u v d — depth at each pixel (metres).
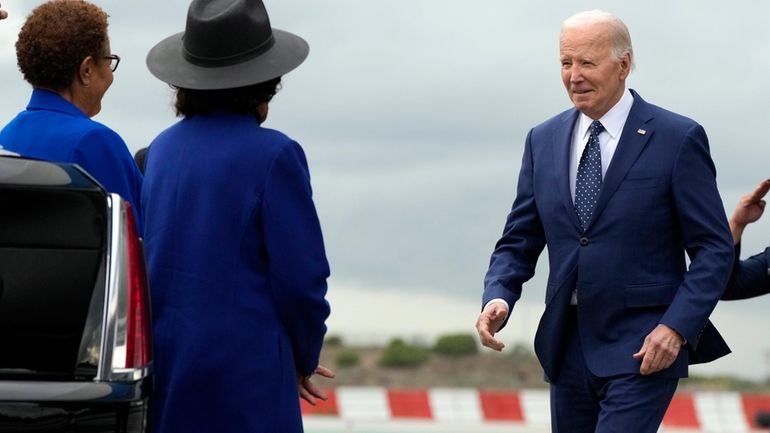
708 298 6.99
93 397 5.43
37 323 5.50
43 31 6.73
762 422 25.09
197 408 6.16
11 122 6.78
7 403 5.38
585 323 7.21
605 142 7.21
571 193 7.25
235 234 6.17
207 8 6.37
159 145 6.43
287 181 6.21
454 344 53.38
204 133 6.32
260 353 6.16
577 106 7.16
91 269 5.56
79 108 6.86
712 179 7.16
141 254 5.68
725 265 7.04
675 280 7.15
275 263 6.16
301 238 6.18
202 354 6.14
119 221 5.61
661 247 7.14
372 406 26.81
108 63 6.89
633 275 7.11
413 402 26.78
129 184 6.70
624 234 7.11
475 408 26.36
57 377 5.47
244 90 6.34
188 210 6.24
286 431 6.18
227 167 6.21
